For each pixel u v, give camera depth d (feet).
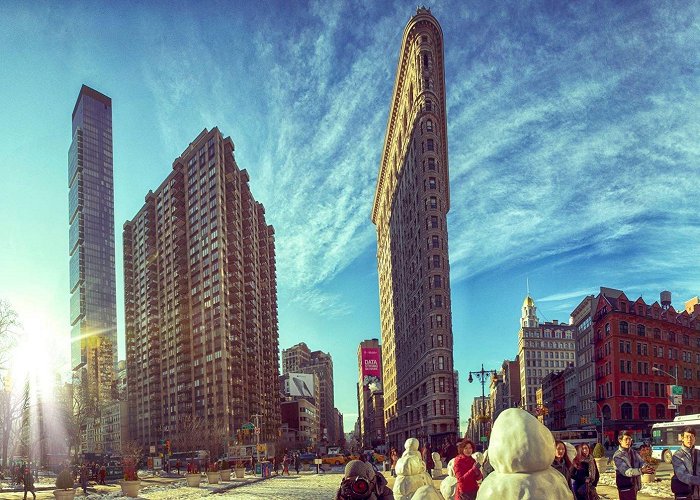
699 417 96.99
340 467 201.26
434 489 21.27
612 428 240.32
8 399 206.69
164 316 440.86
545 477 10.99
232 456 215.10
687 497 26.11
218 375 364.17
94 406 316.19
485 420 150.92
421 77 290.56
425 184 275.18
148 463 242.17
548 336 545.44
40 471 270.87
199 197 400.26
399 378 376.89
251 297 427.74
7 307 162.20
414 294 302.04
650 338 257.55
